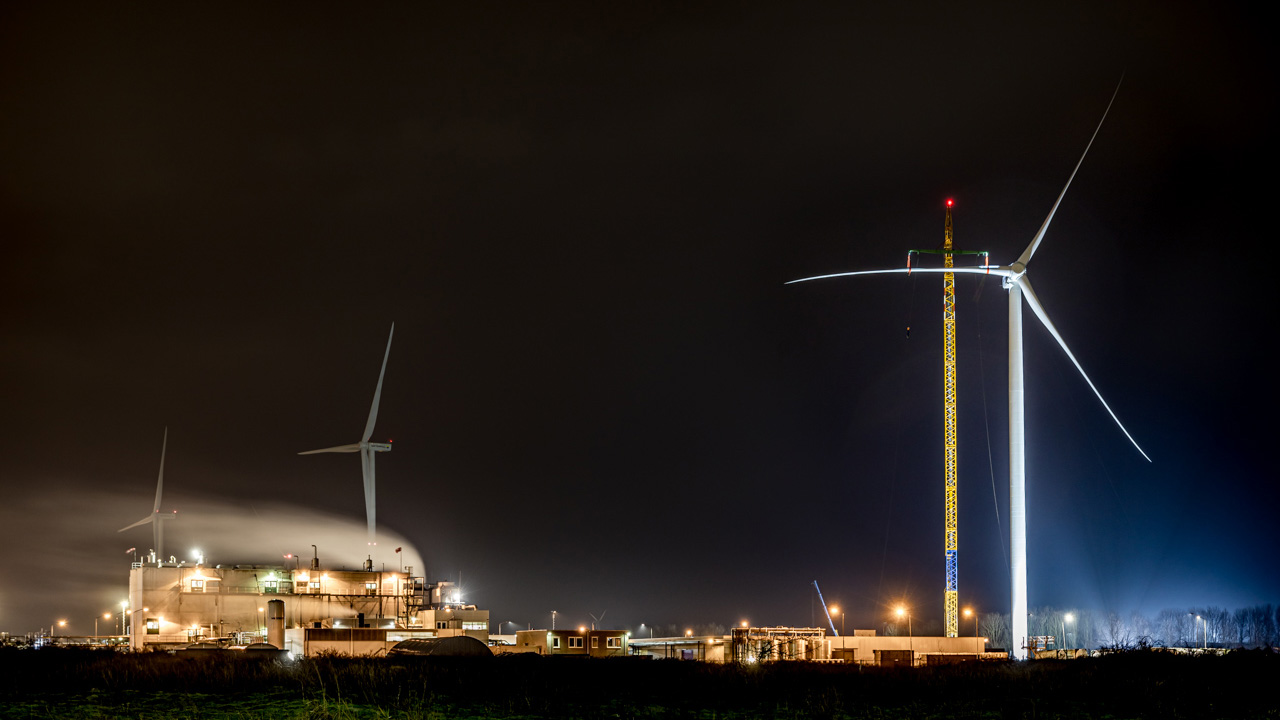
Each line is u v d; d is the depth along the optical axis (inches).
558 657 3070.9
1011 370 4431.6
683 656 4549.7
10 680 1934.1
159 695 1739.7
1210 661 2250.2
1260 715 1617.9
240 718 1471.5
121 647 4404.5
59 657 2544.3
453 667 2383.1
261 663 2367.1
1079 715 1620.3
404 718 1507.1
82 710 1553.9
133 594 5007.4
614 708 1664.6
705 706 1699.1
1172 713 1627.7
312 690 1800.0
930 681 2079.2
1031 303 4466.0
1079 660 2532.0
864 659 4382.4
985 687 1968.5
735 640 4131.4
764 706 1704.0
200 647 4173.2
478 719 1537.9
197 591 5054.1
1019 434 4416.8
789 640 4303.6
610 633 4443.9
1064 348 4441.4
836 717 1599.4
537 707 1657.2
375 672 2071.9
